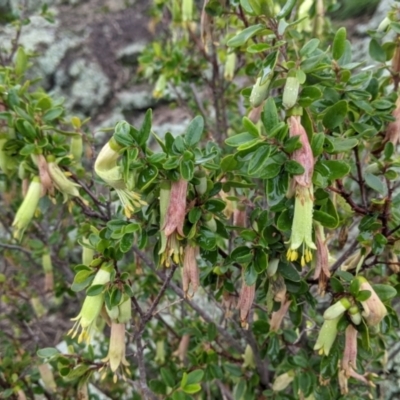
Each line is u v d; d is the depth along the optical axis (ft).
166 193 0.62
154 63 1.40
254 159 0.55
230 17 1.13
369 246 0.73
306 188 0.56
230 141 0.57
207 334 0.98
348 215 0.84
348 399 0.90
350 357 0.66
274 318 0.79
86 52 2.57
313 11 1.08
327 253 0.64
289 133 0.57
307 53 0.60
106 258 0.66
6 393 1.04
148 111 0.58
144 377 0.78
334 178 0.58
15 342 1.32
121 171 0.60
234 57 1.26
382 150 0.79
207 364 0.94
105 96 2.52
